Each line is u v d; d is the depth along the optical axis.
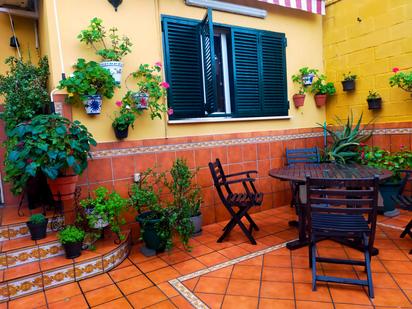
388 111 4.48
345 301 2.21
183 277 2.67
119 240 3.12
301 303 2.21
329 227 2.43
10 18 3.50
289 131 4.85
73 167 2.63
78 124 2.85
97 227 2.85
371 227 2.30
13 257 2.60
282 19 4.74
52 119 2.71
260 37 4.49
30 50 3.70
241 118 4.30
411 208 2.93
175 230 3.19
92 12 3.25
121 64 3.27
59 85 2.99
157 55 3.65
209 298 2.33
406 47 4.18
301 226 3.17
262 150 4.56
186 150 3.88
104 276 2.75
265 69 4.57
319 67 5.21
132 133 3.52
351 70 4.88
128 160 3.48
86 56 3.24
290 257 2.96
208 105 3.92
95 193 3.04
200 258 3.03
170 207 3.14
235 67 4.29
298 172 3.18
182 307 2.23
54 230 3.01
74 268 2.65
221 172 3.65
